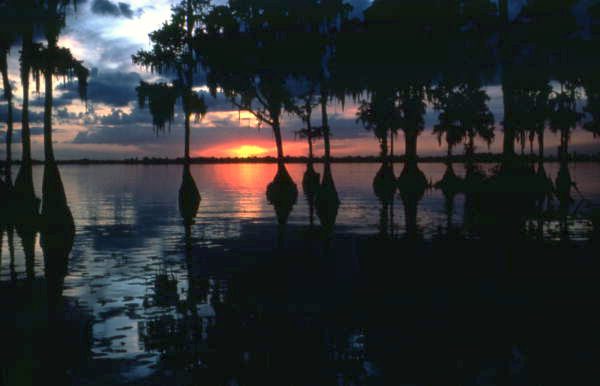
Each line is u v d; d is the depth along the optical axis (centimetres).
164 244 1925
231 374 716
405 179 4862
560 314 976
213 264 1528
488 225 2303
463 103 4681
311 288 1217
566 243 1756
